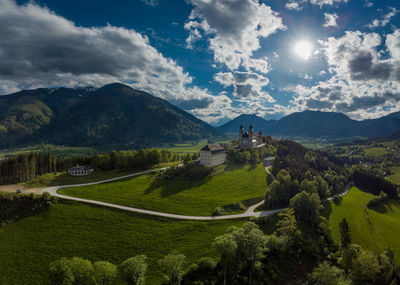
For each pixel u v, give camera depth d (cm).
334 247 8506
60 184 13012
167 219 9956
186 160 18075
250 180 15800
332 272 5753
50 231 8788
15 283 6619
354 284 6078
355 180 19375
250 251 6600
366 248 9119
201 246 8150
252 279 6531
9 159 13588
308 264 7444
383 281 5800
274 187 12112
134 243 8362
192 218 10138
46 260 7456
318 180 14462
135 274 5625
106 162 16888
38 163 15375
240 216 10538
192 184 14388
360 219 11756
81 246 8138
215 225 9650
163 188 13450
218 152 19138
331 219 11419
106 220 9631
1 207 9450
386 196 15575
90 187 12775
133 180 14488
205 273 6588
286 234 8500
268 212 11150
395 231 10862
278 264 7262
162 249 8056
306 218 10381
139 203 11238
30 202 10019
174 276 5981
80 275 5616
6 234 8456
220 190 13775
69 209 10150
